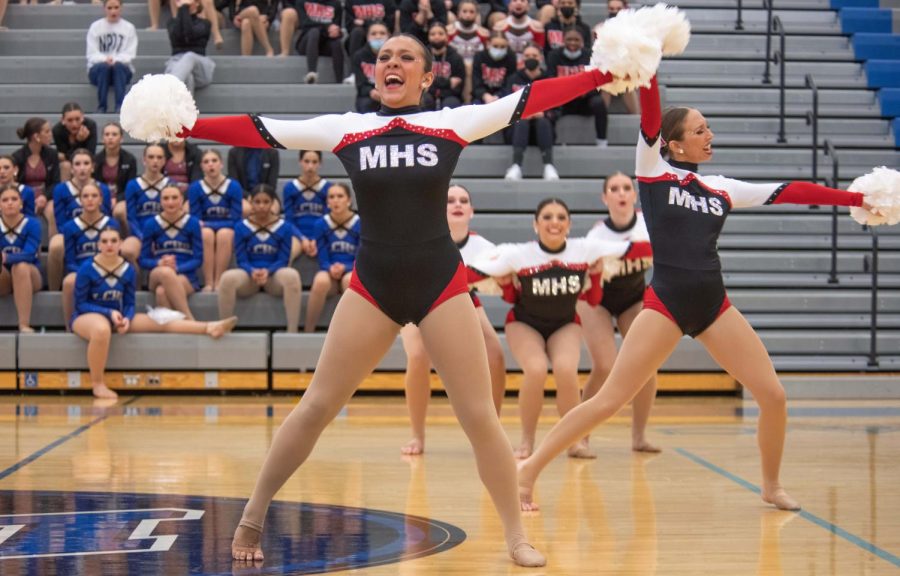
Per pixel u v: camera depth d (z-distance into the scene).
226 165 26.81
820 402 21.45
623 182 14.89
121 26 28.38
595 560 8.75
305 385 22.77
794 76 30.09
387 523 10.15
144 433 16.78
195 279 23.67
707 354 22.66
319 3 28.56
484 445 8.53
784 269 25.39
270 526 9.98
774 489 11.03
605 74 8.31
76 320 22.38
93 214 23.38
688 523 10.25
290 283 23.05
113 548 8.98
